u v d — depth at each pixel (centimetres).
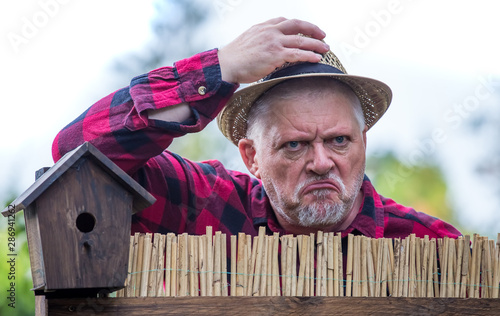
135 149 381
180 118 382
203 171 445
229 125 441
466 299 331
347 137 392
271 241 328
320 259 333
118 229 294
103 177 294
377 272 337
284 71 399
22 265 564
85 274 286
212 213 431
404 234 430
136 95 376
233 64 381
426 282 343
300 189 389
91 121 388
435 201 792
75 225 287
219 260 322
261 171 407
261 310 310
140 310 300
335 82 400
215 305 306
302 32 391
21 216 574
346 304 318
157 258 315
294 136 385
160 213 420
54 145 395
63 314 291
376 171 779
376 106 430
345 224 416
